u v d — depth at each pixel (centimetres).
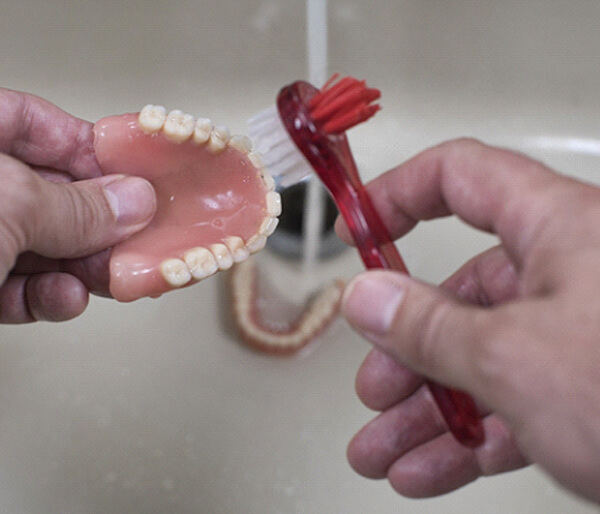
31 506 60
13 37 71
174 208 45
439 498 63
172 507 61
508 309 29
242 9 74
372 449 54
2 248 35
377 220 41
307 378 68
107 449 63
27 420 64
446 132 81
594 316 27
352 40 77
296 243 73
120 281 41
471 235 76
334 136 40
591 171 80
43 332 68
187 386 67
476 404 45
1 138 48
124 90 77
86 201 40
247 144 44
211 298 71
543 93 80
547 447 28
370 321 34
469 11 74
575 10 72
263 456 64
